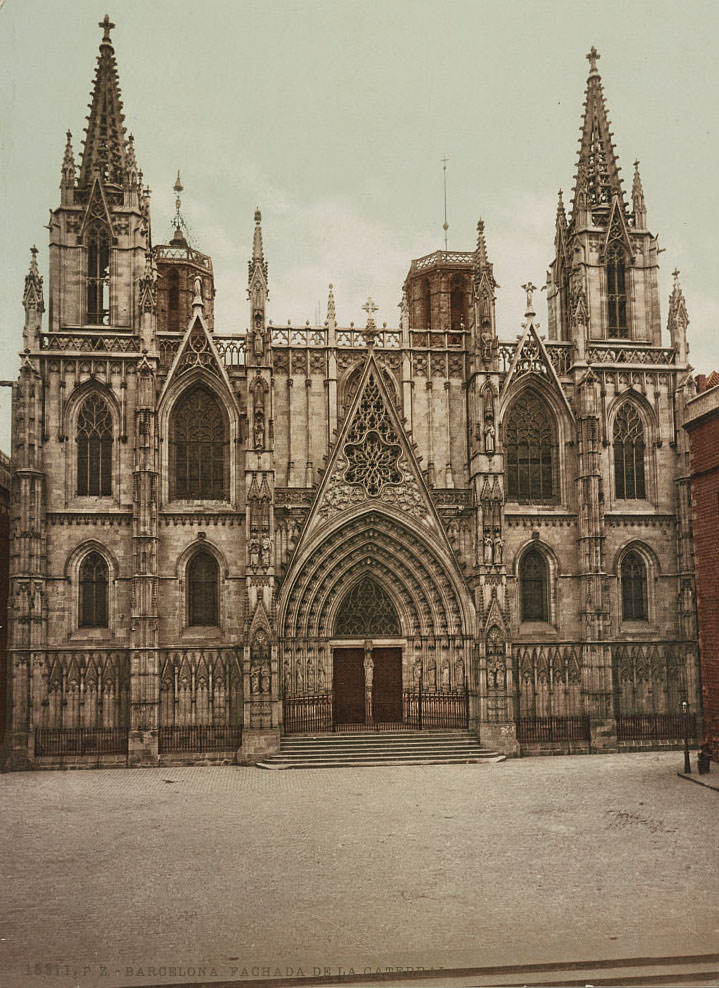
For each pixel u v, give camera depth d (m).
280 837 34.38
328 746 52.66
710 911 25.25
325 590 57.19
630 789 42.59
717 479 47.00
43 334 57.00
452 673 56.66
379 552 57.78
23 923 24.97
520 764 51.00
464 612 56.50
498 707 53.88
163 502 56.28
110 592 55.38
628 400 61.41
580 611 58.06
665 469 60.69
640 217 63.47
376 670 57.78
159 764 51.72
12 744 51.34
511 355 60.56
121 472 56.56
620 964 22.12
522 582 58.78
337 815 38.06
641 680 58.50
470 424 58.94
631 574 59.88
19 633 52.84
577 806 39.03
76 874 29.59
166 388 56.84
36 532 54.12
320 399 58.94
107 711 54.34
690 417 49.12
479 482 56.44
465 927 24.33
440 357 60.06
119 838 34.34
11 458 55.94
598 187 63.78
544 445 60.56
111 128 60.94
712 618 47.47
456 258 76.06
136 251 59.12
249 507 54.28
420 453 59.00
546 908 25.72
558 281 65.81
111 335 57.97
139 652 53.06
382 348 59.72
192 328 57.84
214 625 56.31
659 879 28.25
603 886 27.62
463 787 43.94
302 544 55.69
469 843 33.09
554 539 58.72
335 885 28.20
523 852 31.75
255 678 52.62
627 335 62.97
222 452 58.03
